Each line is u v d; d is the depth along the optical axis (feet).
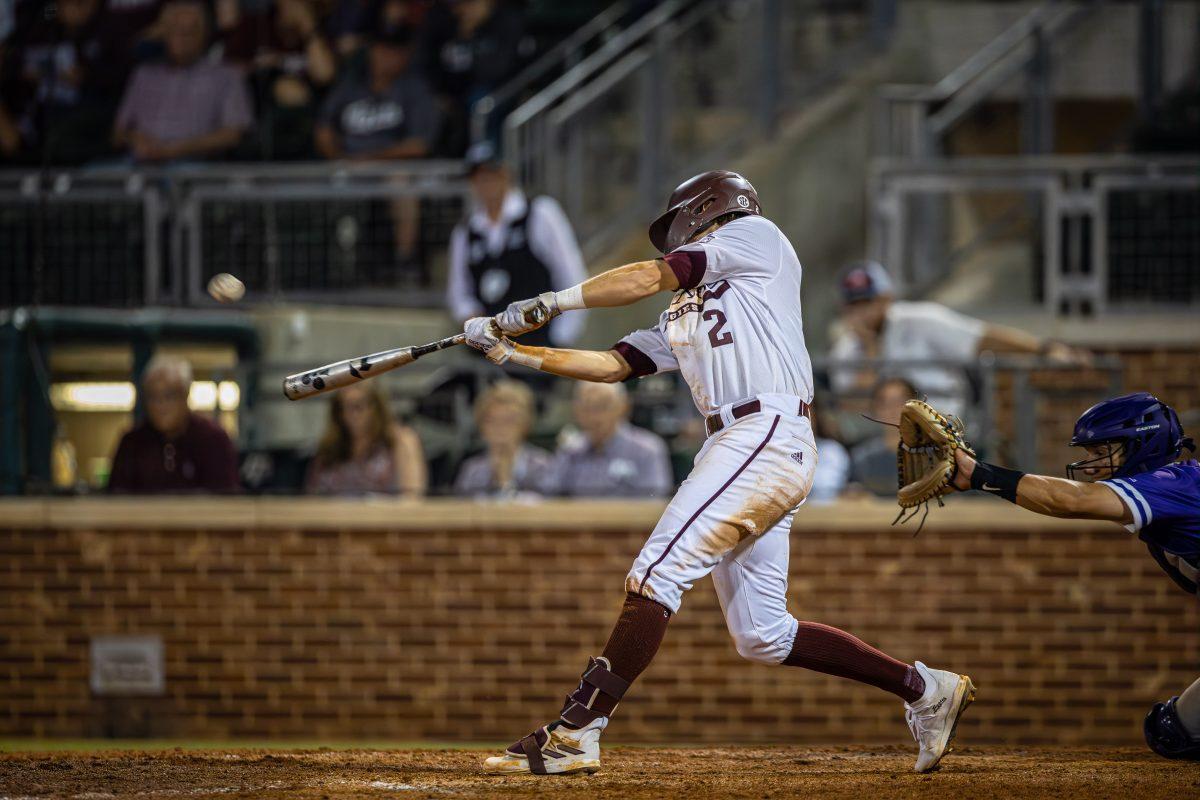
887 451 99.66
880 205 112.98
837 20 142.41
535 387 106.52
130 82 129.80
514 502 99.50
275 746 97.96
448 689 99.91
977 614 97.81
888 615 98.17
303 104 131.64
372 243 122.62
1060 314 111.34
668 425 106.22
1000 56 127.34
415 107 129.49
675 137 134.51
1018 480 53.31
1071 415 100.01
